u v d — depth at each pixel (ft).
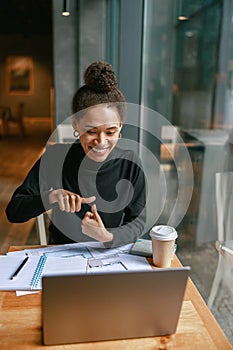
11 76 37.17
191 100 14.47
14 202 3.92
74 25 12.48
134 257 3.73
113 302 2.43
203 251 6.99
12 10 27.76
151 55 12.02
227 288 5.66
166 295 2.45
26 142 24.86
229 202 6.04
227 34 13.03
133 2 5.87
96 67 3.57
